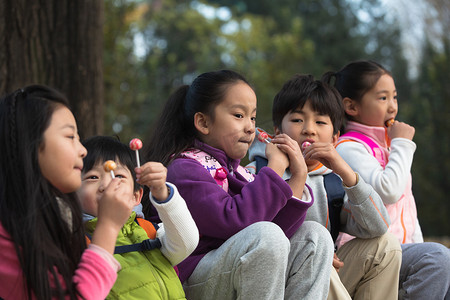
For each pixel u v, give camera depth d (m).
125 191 3.04
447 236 19.53
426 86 21.03
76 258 3.01
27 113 2.88
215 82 4.27
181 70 22.12
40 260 2.73
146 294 3.27
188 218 3.43
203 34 27.84
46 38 6.80
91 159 3.56
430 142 19.75
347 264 4.59
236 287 3.55
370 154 5.29
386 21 33.66
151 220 4.20
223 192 3.93
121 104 14.11
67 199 3.01
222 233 3.80
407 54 32.62
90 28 7.04
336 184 4.85
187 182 3.95
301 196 4.06
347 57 31.78
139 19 28.03
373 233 4.47
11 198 2.83
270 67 20.70
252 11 34.72
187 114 4.39
